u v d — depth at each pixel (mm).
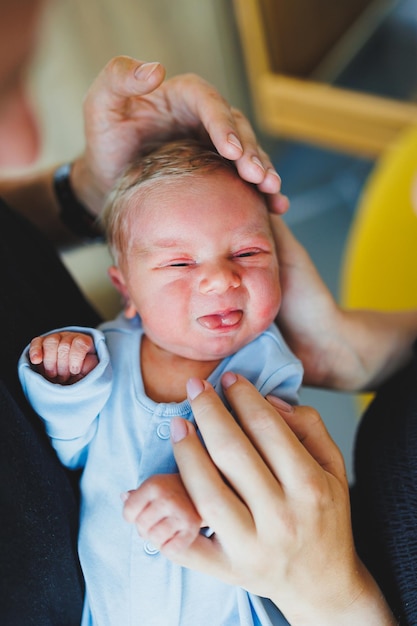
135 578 820
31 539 665
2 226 884
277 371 886
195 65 2361
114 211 974
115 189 983
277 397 880
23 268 886
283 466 716
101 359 830
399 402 905
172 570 818
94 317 1074
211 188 905
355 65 2617
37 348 795
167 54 2211
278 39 2402
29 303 855
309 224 2447
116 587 825
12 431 677
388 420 903
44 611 690
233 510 696
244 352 923
